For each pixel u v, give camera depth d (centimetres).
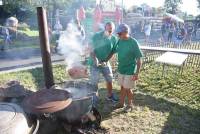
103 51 574
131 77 541
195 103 632
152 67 995
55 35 1595
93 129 466
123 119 532
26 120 344
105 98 633
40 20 476
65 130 440
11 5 1945
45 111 371
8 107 357
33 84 751
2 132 299
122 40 526
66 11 1891
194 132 489
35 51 1418
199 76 881
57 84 516
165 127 505
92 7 1992
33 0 1827
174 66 1012
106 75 600
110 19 1806
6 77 808
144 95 673
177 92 707
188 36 2303
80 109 432
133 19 2616
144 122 522
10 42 1570
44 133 408
